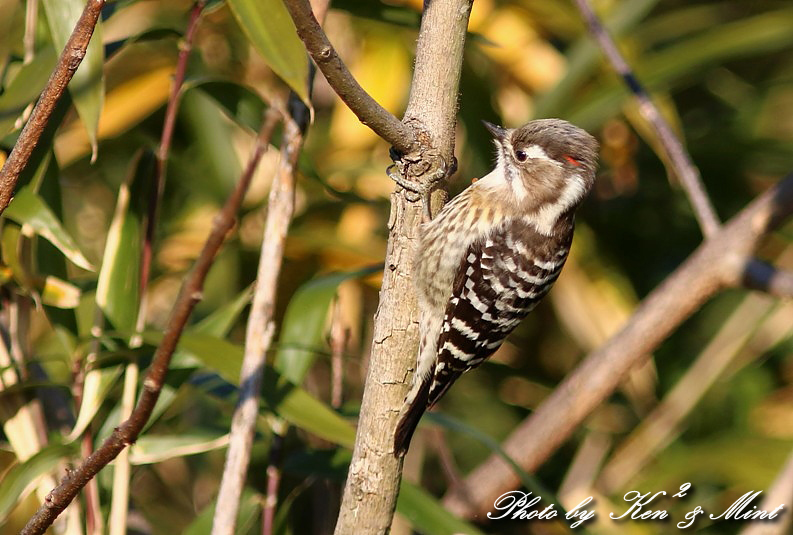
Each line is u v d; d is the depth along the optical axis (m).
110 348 7.53
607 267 10.76
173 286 10.28
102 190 11.05
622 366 9.29
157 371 4.79
